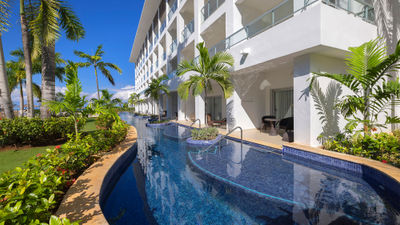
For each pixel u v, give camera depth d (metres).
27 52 6.55
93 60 19.36
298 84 5.36
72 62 4.75
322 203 2.71
